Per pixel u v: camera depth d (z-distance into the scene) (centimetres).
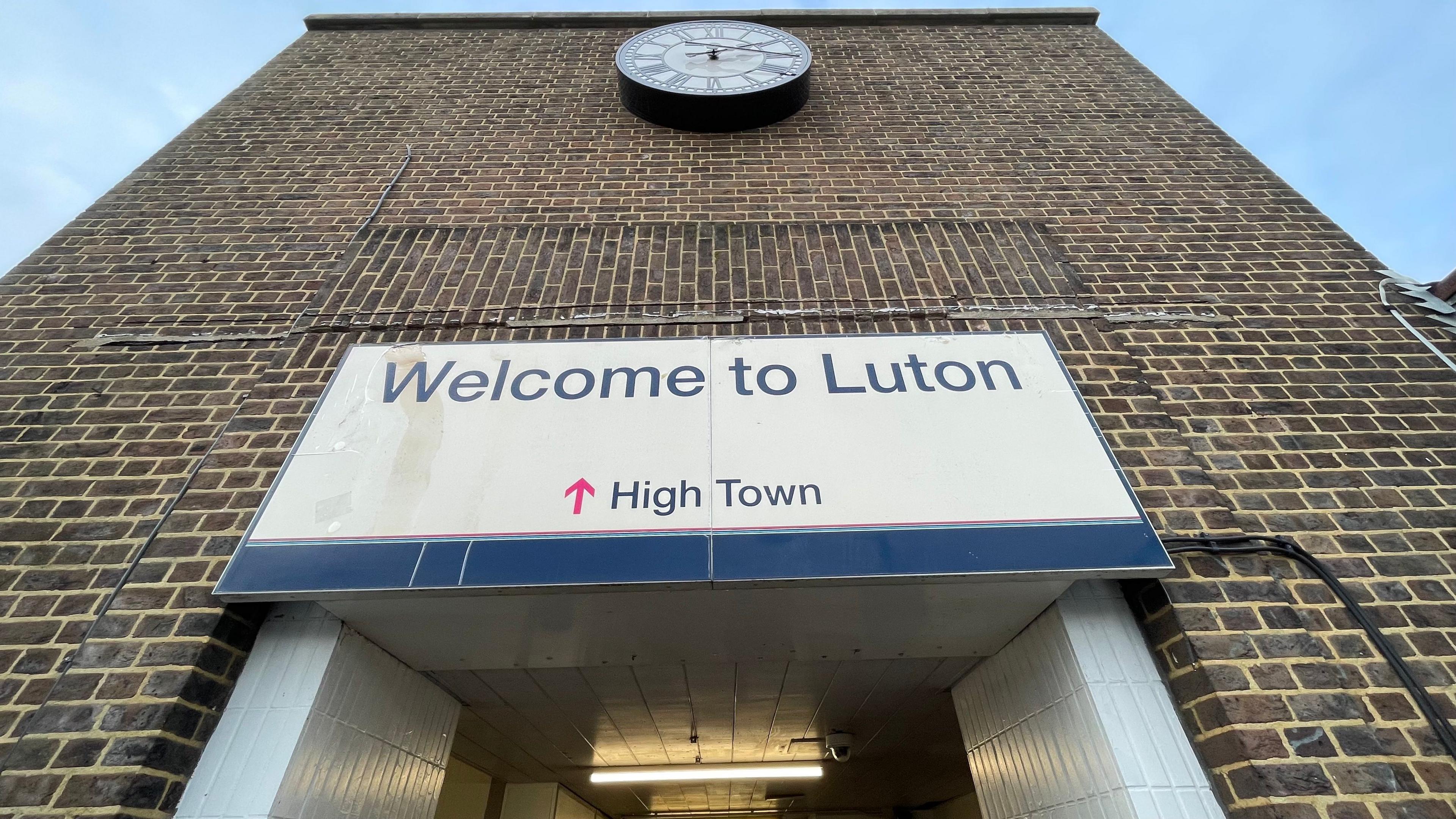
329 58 619
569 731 492
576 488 272
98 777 222
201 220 444
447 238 418
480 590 250
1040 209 459
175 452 320
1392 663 254
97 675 242
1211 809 235
